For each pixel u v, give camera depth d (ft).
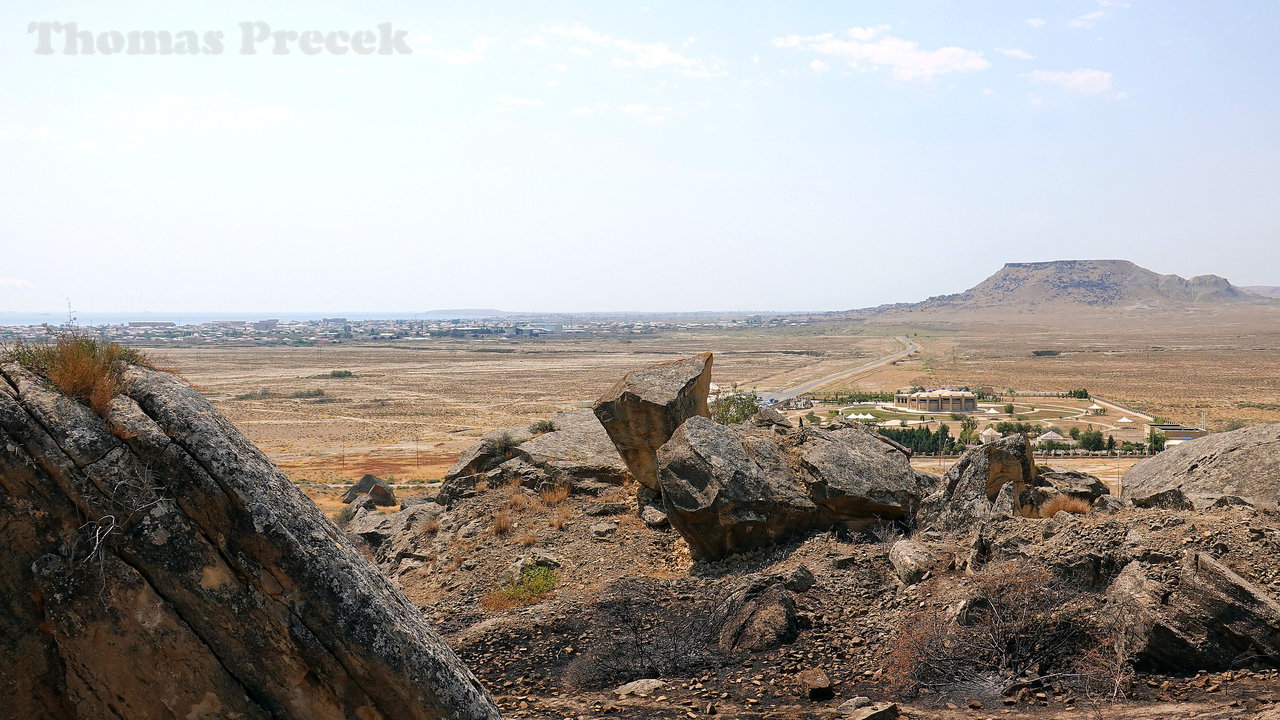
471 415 382.83
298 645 20.92
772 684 37.60
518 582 56.18
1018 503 55.16
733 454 57.41
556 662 42.91
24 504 20.13
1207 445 62.13
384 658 21.04
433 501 87.97
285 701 20.99
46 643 20.57
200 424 21.33
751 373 653.71
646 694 37.68
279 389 509.35
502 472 77.10
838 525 56.49
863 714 32.24
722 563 55.67
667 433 64.85
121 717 20.77
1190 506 49.37
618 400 65.67
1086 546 41.27
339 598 21.08
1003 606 38.37
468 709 21.95
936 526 54.08
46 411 20.70
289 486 22.94
